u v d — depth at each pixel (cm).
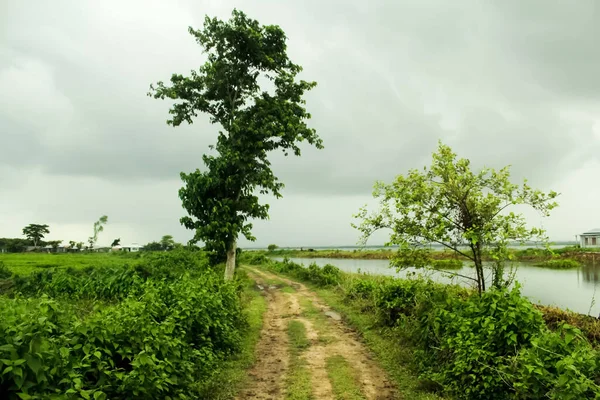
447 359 720
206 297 919
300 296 1850
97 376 495
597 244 5691
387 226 905
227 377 731
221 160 1895
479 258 828
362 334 1085
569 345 554
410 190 868
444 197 856
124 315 605
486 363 605
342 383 723
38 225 11106
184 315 779
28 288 1678
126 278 1538
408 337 891
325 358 884
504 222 796
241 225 1967
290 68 2184
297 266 2934
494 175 830
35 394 378
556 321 901
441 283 1008
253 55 2080
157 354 602
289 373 784
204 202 1931
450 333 745
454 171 832
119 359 560
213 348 856
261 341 1042
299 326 1207
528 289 1938
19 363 363
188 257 2219
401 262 913
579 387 441
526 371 522
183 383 611
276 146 2112
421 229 855
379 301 1148
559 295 1748
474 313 725
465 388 620
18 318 435
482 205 823
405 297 1093
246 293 1816
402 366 798
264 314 1424
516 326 620
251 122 1962
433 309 852
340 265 4562
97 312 660
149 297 753
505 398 568
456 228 847
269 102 2059
